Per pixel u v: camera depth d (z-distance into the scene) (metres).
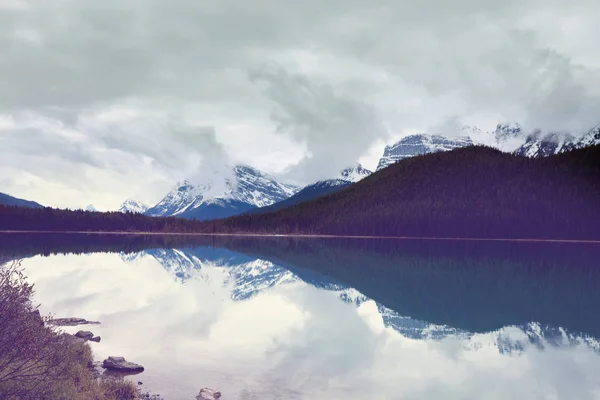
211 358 22.11
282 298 42.28
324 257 97.56
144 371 20.00
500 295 45.34
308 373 20.06
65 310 34.94
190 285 51.75
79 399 14.84
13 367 13.78
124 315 33.19
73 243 139.12
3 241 137.12
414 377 19.97
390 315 34.38
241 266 77.31
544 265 78.38
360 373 20.25
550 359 23.36
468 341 26.94
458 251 118.38
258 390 17.83
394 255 103.44
